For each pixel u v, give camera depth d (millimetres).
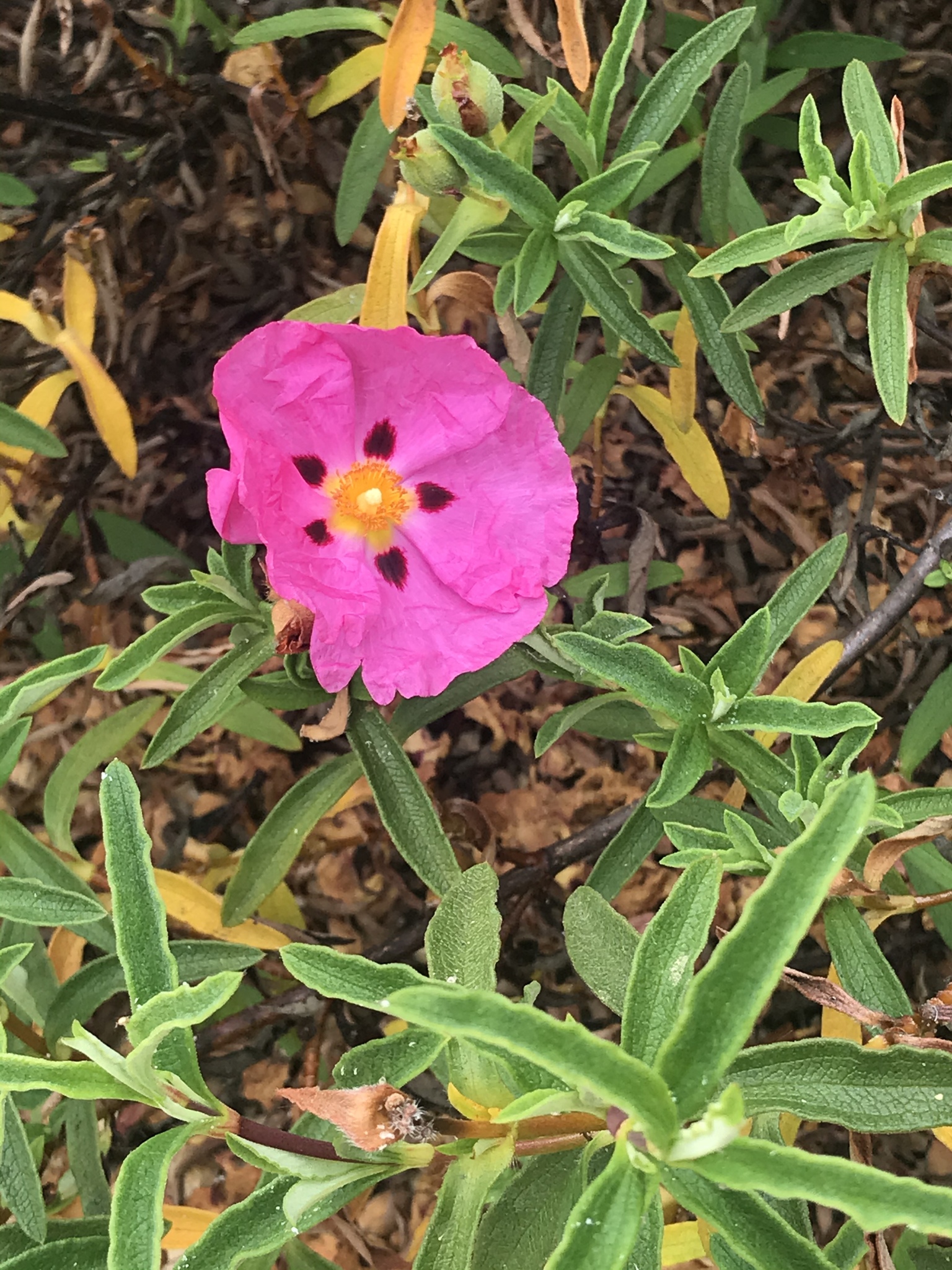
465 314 413
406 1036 228
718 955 177
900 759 366
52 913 260
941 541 347
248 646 297
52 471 425
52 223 411
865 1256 257
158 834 426
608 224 277
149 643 284
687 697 257
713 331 323
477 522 273
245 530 252
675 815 302
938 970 406
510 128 380
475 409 266
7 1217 297
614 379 360
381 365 260
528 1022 172
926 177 257
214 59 398
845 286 419
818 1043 223
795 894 176
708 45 294
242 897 314
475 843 358
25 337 418
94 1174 294
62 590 432
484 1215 235
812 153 266
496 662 323
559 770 437
